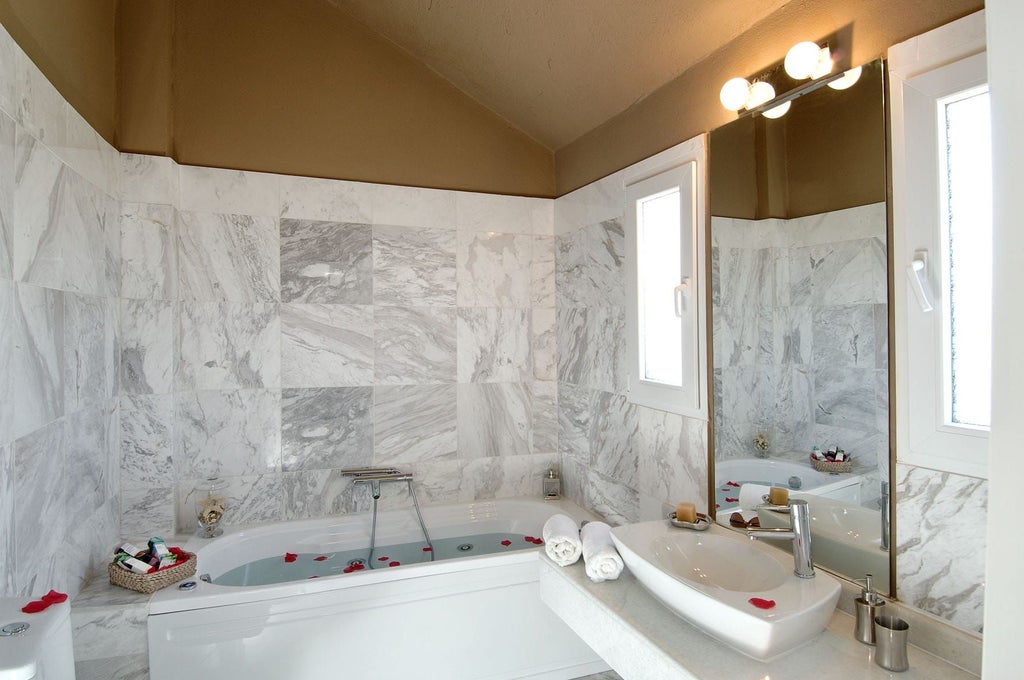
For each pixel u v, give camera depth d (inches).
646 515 106.1
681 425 95.8
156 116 108.9
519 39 108.9
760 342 78.6
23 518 68.6
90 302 91.5
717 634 59.2
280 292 121.8
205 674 88.0
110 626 84.1
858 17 66.4
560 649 106.7
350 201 126.6
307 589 92.7
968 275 55.1
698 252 91.3
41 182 73.9
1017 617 25.1
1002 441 25.5
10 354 65.4
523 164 139.3
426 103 132.6
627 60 100.2
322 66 125.1
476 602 101.7
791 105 74.2
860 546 64.9
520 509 134.1
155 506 108.7
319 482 124.8
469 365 135.7
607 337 119.0
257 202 120.2
